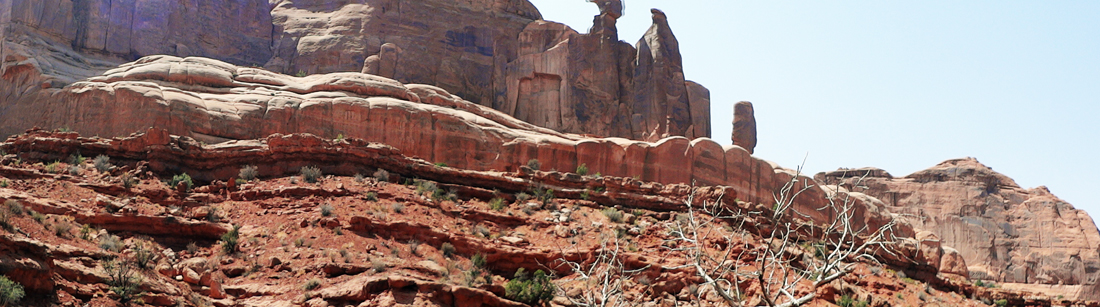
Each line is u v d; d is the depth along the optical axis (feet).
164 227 144.05
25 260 108.68
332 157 175.83
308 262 137.59
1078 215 326.85
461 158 199.31
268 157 174.09
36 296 108.27
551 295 137.39
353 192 163.63
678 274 152.05
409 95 211.20
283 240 144.56
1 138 196.54
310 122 192.65
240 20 255.50
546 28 264.93
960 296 207.82
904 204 329.11
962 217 325.62
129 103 182.91
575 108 252.01
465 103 217.56
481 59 256.73
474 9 266.16
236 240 143.64
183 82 199.82
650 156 210.59
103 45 230.68
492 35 261.65
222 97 195.00
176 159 170.71
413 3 257.96
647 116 260.83
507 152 201.98
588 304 93.35
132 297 117.19
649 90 264.31
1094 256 315.37
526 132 212.02
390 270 136.05
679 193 190.49
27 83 206.59
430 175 182.09
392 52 243.60
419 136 197.77
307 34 254.88
